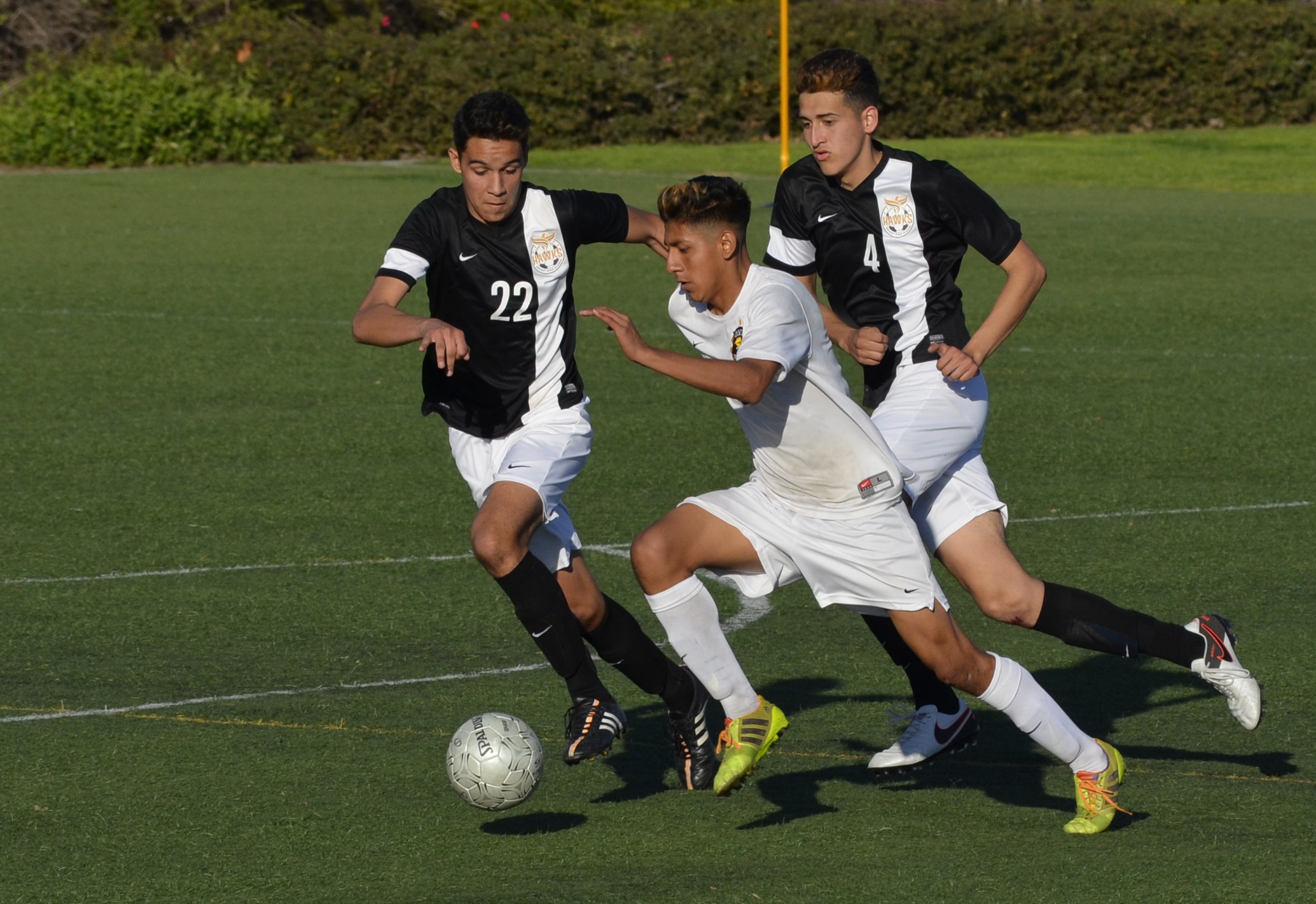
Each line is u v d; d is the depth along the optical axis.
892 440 17.42
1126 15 119.94
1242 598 24.25
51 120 102.81
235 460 33.47
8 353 44.84
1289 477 31.59
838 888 14.66
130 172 100.00
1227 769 17.78
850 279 18.47
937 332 18.11
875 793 17.30
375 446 34.66
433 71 110.94
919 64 116.12
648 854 15.62
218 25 114.94
